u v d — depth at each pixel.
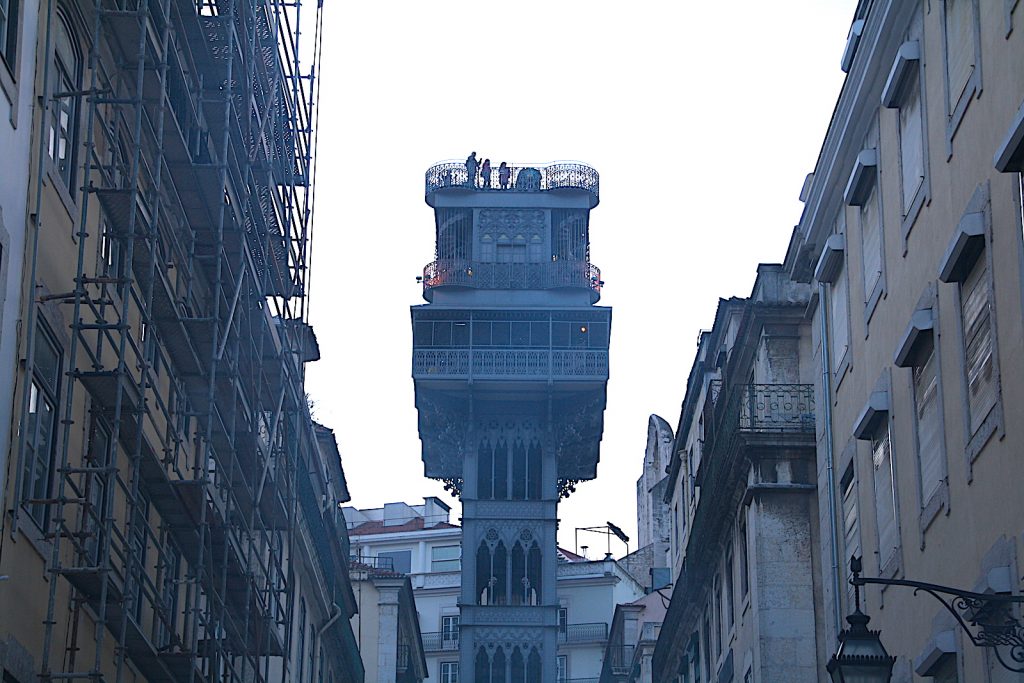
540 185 75.00
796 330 37.91
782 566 36.25
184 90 26.47
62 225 23.02
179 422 28.09
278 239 34.56
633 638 79.06
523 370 72.44
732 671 41.66
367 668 68.88
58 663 22.70
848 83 28.33
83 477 24.16
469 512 73.25
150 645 25.77
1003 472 20.02
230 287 30.80
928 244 24.02
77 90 23.83
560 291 73.31
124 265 25.81
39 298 21.58
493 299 73.19
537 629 71.88
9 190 20.39
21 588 21.03
